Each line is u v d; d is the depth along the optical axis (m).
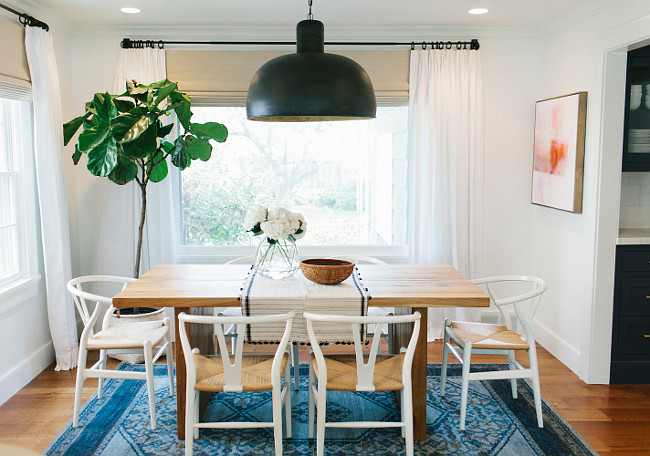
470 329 3.44
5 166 3.78
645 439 3.08
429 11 4.03
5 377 3.53
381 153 4.86
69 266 4.07
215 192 4.86
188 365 2.67
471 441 3.05
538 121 4.55
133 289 3.06
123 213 4.48
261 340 2.94
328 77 2.54
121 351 3.26
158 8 3.92
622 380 3.83
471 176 4.58
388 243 4.94
